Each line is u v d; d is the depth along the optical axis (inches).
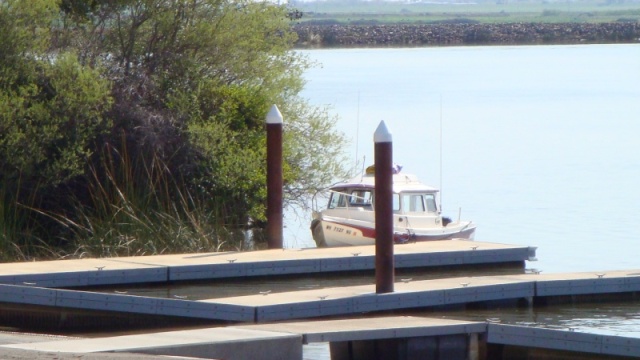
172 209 1547.7
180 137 1617.9
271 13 1788.9
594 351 967.0
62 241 1531.7
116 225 1492.4
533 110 4261.8
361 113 3833.7
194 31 1720.0
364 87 5004.9
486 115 4040.4
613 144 3223.4
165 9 1712.6
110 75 1670.8
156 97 1678.2
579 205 2185.0
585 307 1258.0
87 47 1680.6
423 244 1507.1
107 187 1531.7
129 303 1111.6
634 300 1289.4
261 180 1640.0
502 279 1267.2
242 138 1688.0
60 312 1127.0
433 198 1644.9
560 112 4197.8
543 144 3218.5
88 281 1240.8
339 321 1002.1
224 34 1729.8
